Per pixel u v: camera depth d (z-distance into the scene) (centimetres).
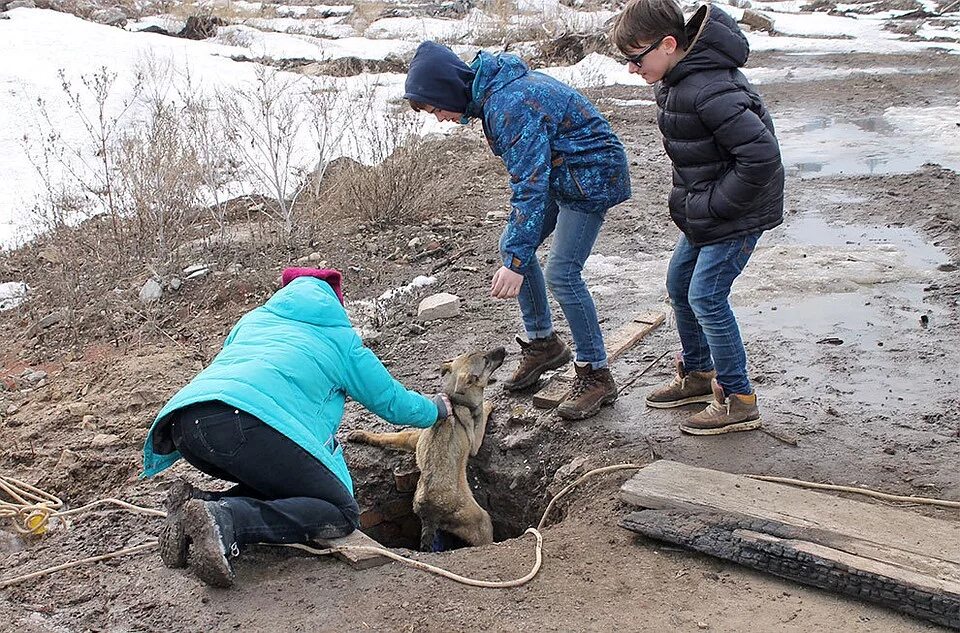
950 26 2098
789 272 729
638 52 433
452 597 384
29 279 847
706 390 545
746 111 424
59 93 1250
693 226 461
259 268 815
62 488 518
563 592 384
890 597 355
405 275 808
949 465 461
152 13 1998
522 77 481
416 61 482
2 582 411
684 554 407
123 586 405
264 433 391
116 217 892
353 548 411
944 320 629
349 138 1072
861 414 519
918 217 841
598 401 541
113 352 701
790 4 2508
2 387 655
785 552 378
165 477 512
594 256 814
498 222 920
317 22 2078
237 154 1088
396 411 445
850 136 1194
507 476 542
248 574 404
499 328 685
